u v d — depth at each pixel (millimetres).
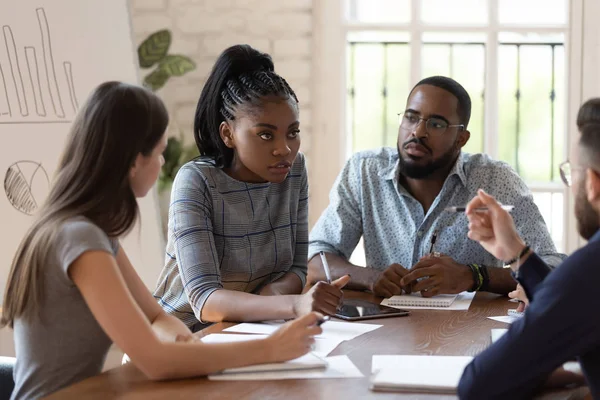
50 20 2797
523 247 1328
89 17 2871
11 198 2701
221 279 1915
